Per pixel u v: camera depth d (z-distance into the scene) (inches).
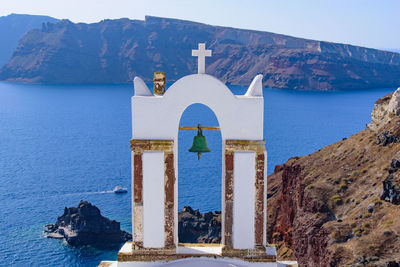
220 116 562.3
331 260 2018.9
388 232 1995.6
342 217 2470.5
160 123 563.2
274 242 3272.6
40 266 3954.2
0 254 4175.7
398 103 3019.2
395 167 2411.4
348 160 2999.5
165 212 569.9
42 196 6446.9
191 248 589.0
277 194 3890.3
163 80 601.3
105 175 7869.1
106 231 4330.7
